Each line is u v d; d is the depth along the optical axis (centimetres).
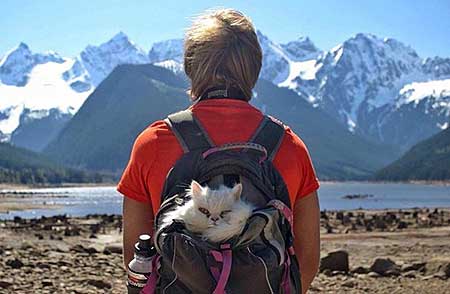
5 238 1844
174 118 232
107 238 1911
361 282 837
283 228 222
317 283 823
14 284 726
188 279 208
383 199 9069
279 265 212
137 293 219
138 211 234
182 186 221
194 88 243
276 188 225
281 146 231
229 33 240
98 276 820
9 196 10669
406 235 2009
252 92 243
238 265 207
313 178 239
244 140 229
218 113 233
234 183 220
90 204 7794
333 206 6694
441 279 864
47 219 3303
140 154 231
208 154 224
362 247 1534
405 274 901
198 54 241
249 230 207
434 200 8575
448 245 1574
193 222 206
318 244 243
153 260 218
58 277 793
